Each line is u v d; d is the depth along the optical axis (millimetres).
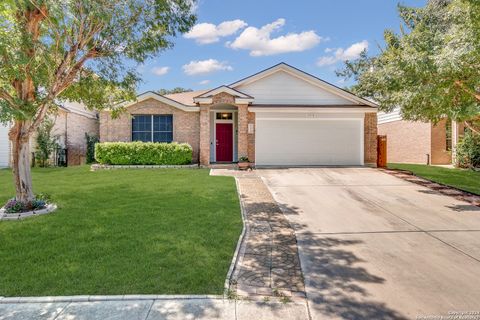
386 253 5543
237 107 17344
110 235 6047
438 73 8461
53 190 10094
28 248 5426
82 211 7676
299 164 17125
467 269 4914
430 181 12742
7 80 7250
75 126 20703
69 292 4023
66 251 5293
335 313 3703
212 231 6336
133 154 15898
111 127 16609
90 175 13234
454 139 18203
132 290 4086
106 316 3559
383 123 24156
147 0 8016
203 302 3871
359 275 4691
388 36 14531
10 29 6633
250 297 4023
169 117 16969
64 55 7863
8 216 7191
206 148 16359
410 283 4453
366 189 11148
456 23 9828
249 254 5449
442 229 6883
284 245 5895
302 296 4078
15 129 7805
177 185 10969
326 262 5148
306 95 17359
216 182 11617
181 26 8828
